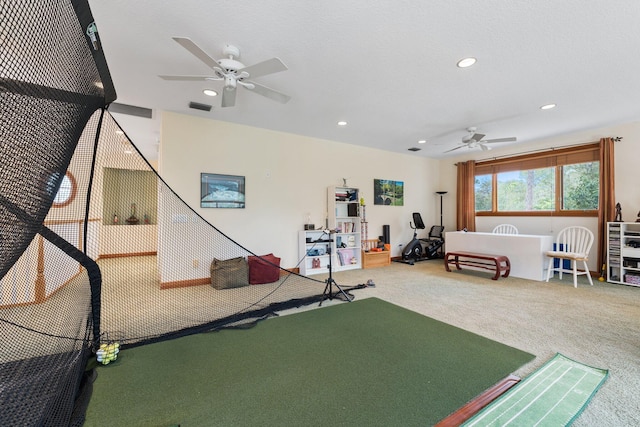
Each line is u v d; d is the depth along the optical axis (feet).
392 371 6.36
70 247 6.92
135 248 19.92
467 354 7.11
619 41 7.72
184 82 10.34
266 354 7.18
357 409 5.11
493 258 15.25
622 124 14.94
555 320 9.33
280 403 5.29
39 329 8.14
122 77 9.93
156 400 5.38
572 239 15.46
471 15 6.73
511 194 19.86
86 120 4.31
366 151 20.27
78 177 8.14
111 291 12.60
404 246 22.45
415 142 18.97
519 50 8.20
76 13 3.48
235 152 15.12
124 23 7.01
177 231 13.76
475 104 12.25
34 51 2.82
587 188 16.39
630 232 14.17
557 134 16.81
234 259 14.58
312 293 12.69
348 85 10.46
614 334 8.23
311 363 6.73
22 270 9.96
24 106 2.75
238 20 6.91
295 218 17.12
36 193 3.11
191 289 13.34
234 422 4.80
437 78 9.91
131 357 7.04
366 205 20.30
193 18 6.84
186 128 13.85
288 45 7.97
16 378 5.59
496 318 9.57
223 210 14.84
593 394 5.46
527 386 5.74
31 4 2.65
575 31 7.31
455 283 14.48
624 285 13.82
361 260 18.86
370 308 10.68
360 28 7.23
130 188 19.44
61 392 5.19
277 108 12.86
